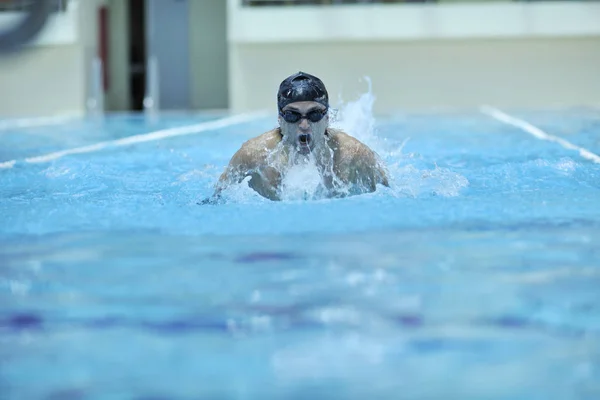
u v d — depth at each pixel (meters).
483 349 2.24
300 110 4.75
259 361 2.17
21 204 4.93
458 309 2.61
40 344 2.33
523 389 1.96
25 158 8.02
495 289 2.85
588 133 10.24
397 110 17.27
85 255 3.47
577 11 17.02
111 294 2.84
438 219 4.24
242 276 3.06
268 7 17.38
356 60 17.48
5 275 3.14
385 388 1.98
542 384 1.99
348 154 4.98
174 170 6.84
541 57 17.38
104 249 3.59
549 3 17.08
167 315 2.59
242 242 3.69
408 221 4.18
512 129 11.21
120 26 19.03
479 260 3.31
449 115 14.94
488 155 7.73
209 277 3.06
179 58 18.94
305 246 3.59
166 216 4.42
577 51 17.30
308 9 17.30
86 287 2.94
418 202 4.75
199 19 19.00
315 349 2.26
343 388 1.99
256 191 4.98
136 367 2.13
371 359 2.18
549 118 13.38
